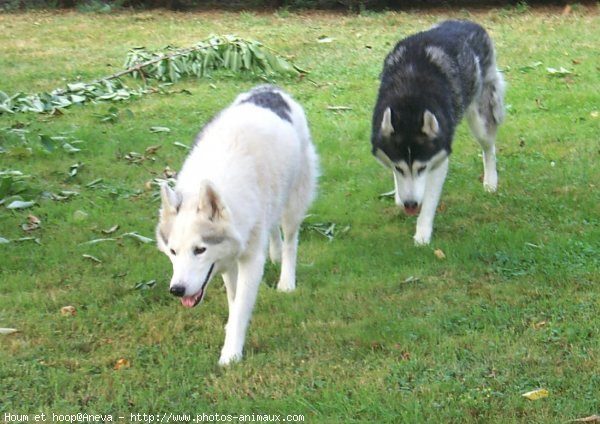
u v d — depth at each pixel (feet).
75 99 39.09
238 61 44.88
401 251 24.32
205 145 18.71
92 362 18.34
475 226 26.02
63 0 71.77
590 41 51.06
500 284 21.91
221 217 16.40
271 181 18.79
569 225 25.58
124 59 49.90
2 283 22.40
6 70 47.32
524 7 63.62
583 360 17.62
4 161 31.55
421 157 23.80
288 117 20.68
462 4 67.82
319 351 18.58
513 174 30.40
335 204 27.94
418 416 15.60
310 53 50.67
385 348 18.63
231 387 17.08
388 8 66.95
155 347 19.04
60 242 25.00
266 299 21.31
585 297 20.81
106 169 31.12
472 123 28.22
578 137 34.09
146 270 23.12
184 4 70.44
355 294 21.56
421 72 25.31
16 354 18.70
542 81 42.50
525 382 16.88
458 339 18.86
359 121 36.78
